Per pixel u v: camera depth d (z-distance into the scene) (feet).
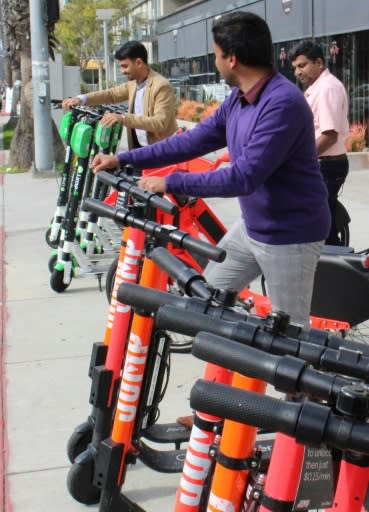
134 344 9.42
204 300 6.15
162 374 10.18
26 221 31.17
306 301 11.06
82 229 21.29
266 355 4.74
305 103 10.05
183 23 93.61
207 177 9.70
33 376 15.26
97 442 10.38
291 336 5.65
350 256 13.73
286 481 5.60
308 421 4.16
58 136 46.78
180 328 5.68
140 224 8.70
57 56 44.60
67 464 11.86
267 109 9.84
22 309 19.69
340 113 18.06
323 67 18.38
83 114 20.77
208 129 11.40
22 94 47.01
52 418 13.39
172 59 102.73
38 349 16.76
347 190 35.32
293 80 56.75
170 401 13.93
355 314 13.85
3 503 10.85
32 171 43.78
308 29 54.34
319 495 5.59
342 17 49.49
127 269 10.16
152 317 9.34
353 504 5.07
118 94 21.49
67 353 16.48
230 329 5.49
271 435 11.96
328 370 5.21
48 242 25.71
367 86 48.44
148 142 19.74
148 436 10.75
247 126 10.17
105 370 10.21
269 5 61.16
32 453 12.22
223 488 6.16
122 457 9.68
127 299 6.44
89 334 17.63
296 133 9.89
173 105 19.47
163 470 10.30
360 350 5.48
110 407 10.27
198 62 88.12
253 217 10.88
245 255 11.65
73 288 21.54
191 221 17.01
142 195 9.17
